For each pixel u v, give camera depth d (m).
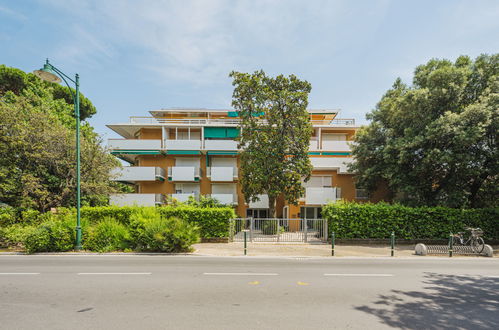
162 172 22.47
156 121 23.95
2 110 13.68
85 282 6.16
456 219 12.89
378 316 4.26
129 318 4.10
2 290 5.54
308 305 4.72
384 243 12.95
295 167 16.19
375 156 17.06
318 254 10.40
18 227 11.70
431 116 13.27
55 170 15.46
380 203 14.04
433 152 12.45
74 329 3.71
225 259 9.27
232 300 4.96
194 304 4.73
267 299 5.03
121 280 6.36
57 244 10.27
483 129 11.06
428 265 8.49
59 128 15.61
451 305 4.80
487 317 4.27
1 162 13.86
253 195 16.95
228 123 24.31
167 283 6.11
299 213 20.53
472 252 10.59
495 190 15.02
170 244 10.20
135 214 12.77
